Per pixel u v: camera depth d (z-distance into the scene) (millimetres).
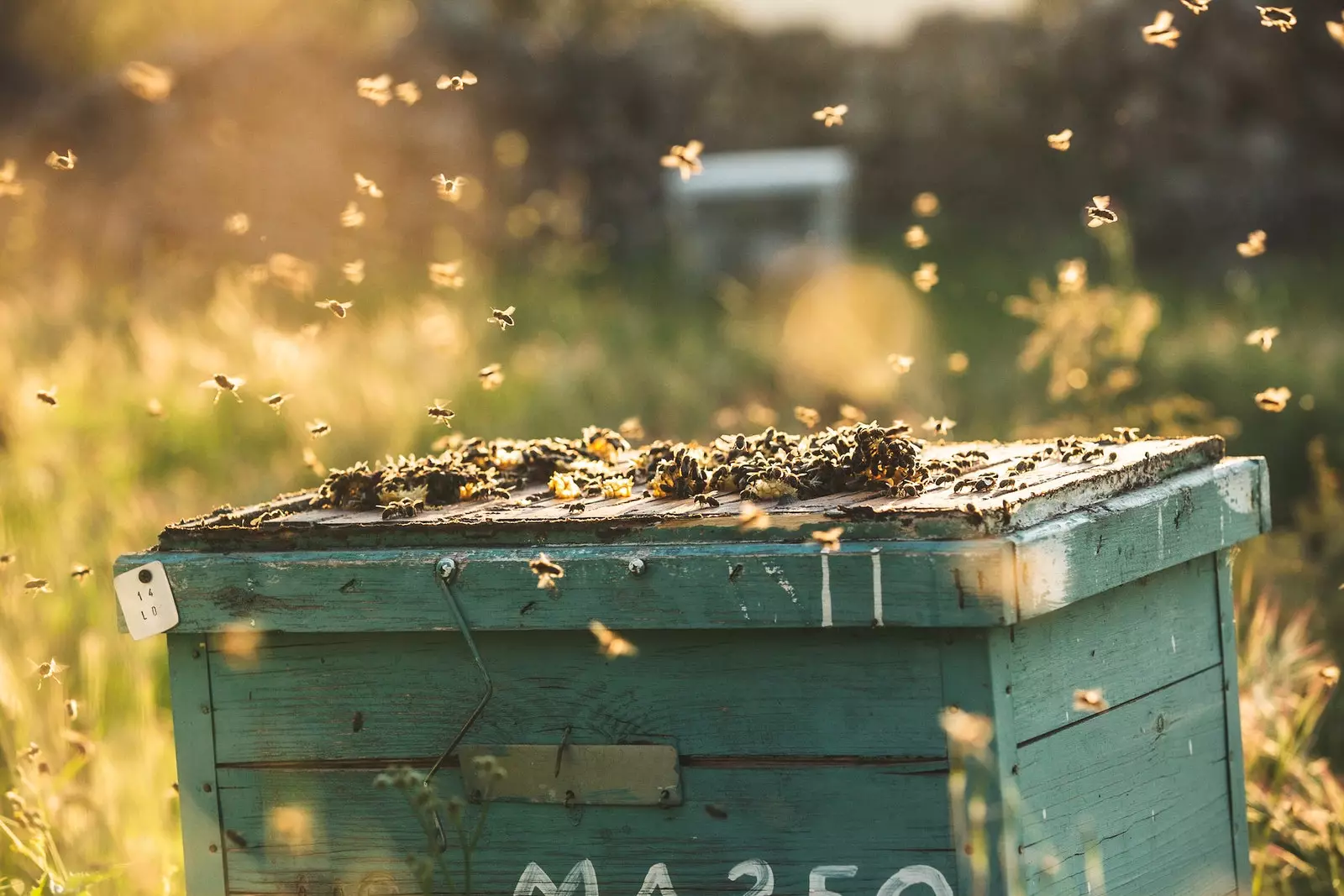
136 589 3365
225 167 16281
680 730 3119
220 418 9617
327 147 16828
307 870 3381
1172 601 3482
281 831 3385
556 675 3184
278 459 9305
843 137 19625
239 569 3297
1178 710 3496
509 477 3818
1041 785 3029
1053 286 15500
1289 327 12477
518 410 10367
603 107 18953
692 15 20234
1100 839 3213
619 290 16594
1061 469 3318
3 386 8570
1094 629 3205
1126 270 9320
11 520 7254
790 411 10984
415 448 9461
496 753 3230
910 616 2875
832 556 2924
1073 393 9859
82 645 5785
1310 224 17891
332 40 17500
